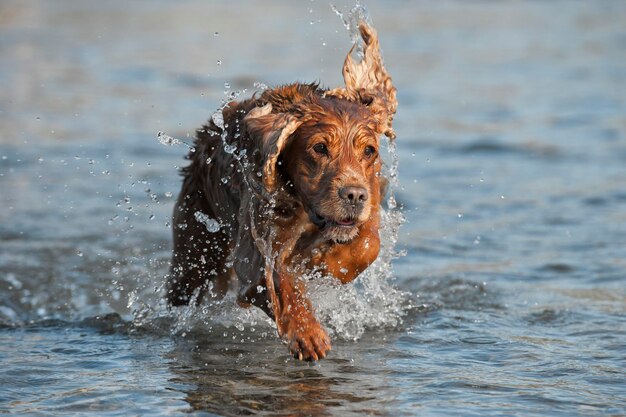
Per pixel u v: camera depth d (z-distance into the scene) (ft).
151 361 30.45
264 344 32.45
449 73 99.50
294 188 29.50
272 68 99.04
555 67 102.12
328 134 28.35
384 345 31.99
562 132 74.13
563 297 38.60
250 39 122.01
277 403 25.93
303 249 30.12
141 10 154.71
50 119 78.43
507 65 103.86
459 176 62.39
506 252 46.29
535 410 25.30
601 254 45.29
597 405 25.71
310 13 149.28
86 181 60.90
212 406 25.73
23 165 64.23
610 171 62.44
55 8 155.53
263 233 29.71
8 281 42.60
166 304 37.60
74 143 70.59
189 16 146.92
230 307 36.04
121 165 64.80
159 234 50.98
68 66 103.55
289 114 28.84
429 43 118.52
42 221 52.49
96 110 81.97
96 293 41.42
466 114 81.00
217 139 33.88
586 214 52.90
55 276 43.52
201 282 36.88
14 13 148.46
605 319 35.01
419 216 53.42
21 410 25.63
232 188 31.60
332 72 96.22
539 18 139.13
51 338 33.91
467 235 49.44
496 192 58.29
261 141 28.68
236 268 31.07
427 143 71.51
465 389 27.07
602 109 81.82
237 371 29.12
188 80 94.68
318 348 28.48
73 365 30.09
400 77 97.14
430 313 36.35
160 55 110.01
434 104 85.05
